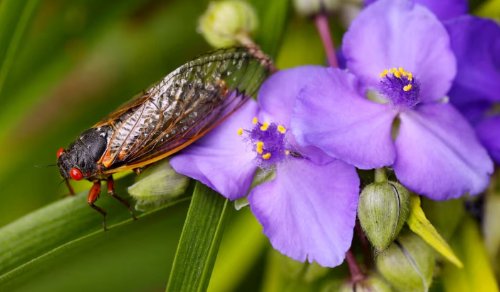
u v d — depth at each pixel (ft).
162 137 0.86
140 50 1.09
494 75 0.92
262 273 1.03
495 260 0.93
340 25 1.01
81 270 1.05
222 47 0.89
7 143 1.10
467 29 0.90
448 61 0.87
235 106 0.87
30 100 1.04
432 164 0.86
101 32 1.05
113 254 1.05
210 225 0.87
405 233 0.87
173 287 0.86
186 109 0.86
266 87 0.87
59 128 1.07
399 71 0.86
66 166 0.88
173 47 1.09
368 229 0.84
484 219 0.92
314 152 0.85
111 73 1.10
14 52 0.95
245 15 0.92
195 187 0.87
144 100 0.87
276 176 0.86
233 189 0.85
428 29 0.87
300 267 0.91
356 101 0.86
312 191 0.85
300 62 1.02
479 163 0.87
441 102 0.88
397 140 0.86
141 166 0.87
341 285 0.89
